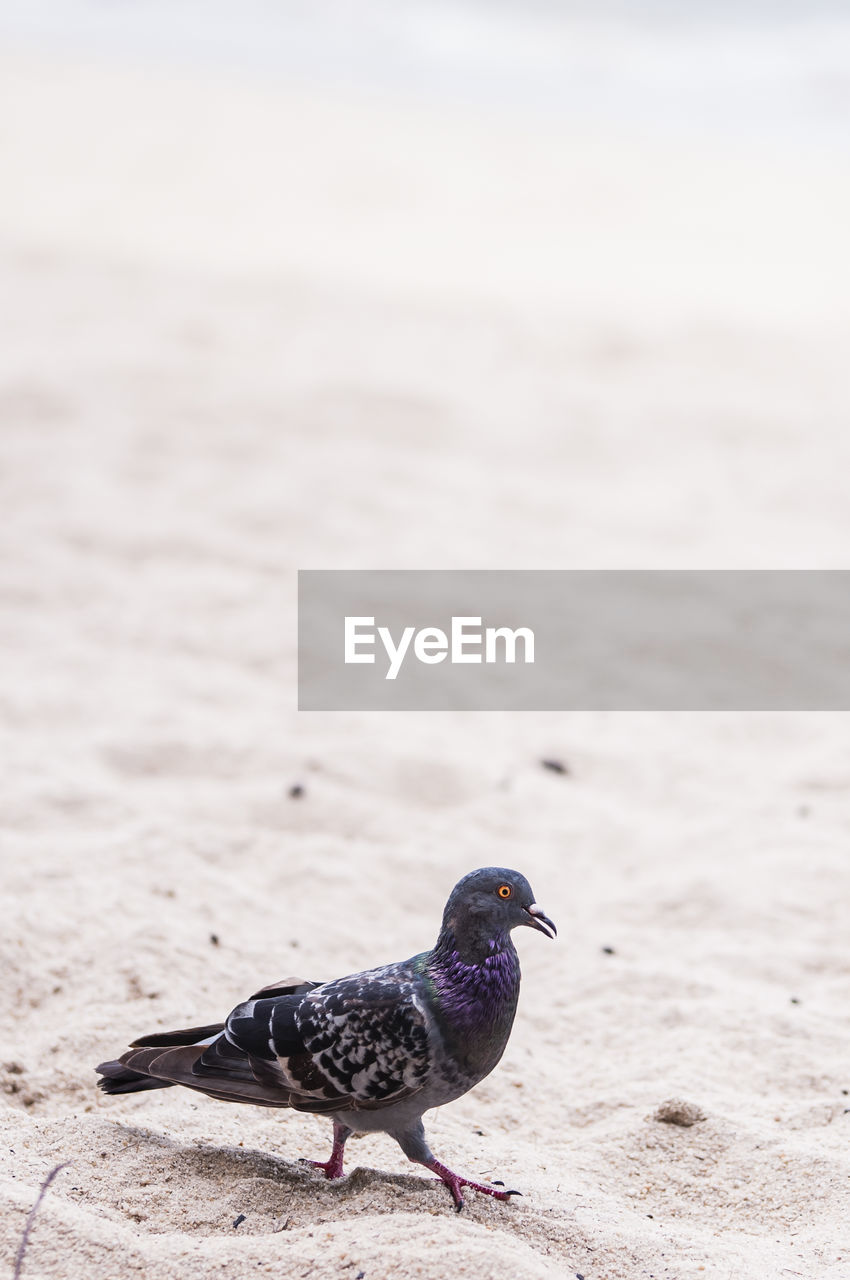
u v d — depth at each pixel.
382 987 3.73
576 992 5.89
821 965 6.07
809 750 8.65
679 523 12.63
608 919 6.61
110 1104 4.69
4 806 7.04
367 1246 3.46
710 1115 4.68
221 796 7.46
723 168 31.02
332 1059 3.70
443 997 3.71
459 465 13.68
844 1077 5.10
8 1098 4.70
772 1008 5.61
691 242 23.94
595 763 8.48
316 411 14.59
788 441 14.77
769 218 26.03
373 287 19.53
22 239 19.95
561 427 14.88
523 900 3.78
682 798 8.03
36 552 10.82
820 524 12.73
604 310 19.16
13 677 8.80
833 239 24.34
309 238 22.34
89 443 13.07
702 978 5.92
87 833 6.83
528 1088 5.08
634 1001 5.76
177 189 25.06
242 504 12.15
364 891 6.61
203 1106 4.62
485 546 11.86
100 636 9.61
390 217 24.59
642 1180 4.43
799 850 7.18
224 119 32.41
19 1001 5.27
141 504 11.93
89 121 30.33
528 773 8.26
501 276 20.88
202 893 6.23
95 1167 3.99
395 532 11.98
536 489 13.25
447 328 17.92
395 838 7.27
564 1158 4.53
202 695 8.86
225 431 13.80
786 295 20.52
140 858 6.49
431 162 29.64
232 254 20.69
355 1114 3.82
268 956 5.78
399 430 14.41
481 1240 3.56
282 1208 3.84
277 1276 3.40
